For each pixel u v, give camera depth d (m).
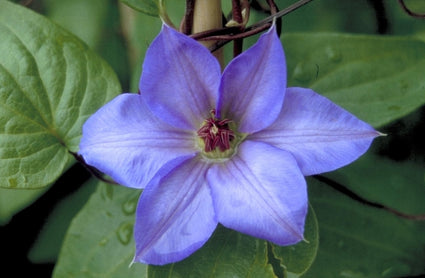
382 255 0.62
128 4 0.54
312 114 0.51
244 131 0.52
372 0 0.68
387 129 0.66
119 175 0.51
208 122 0.52
